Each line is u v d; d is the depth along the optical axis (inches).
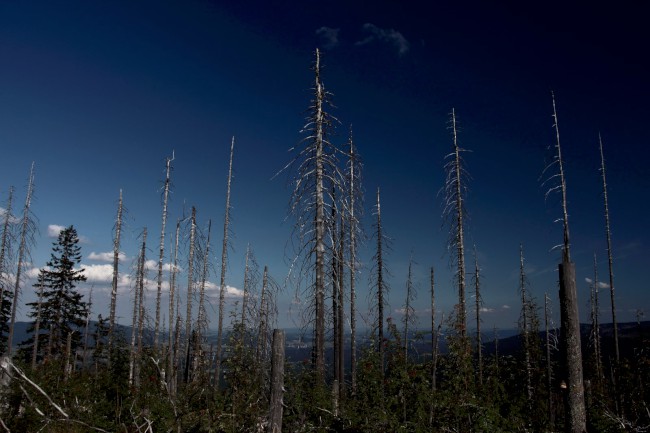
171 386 379.2
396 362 429.1
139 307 1127.0
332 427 431.5
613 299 1114.7
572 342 243.3
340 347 709.3
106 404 445.7
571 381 242.7
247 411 393.1
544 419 516.7
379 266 1013.8
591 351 1261.1
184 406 378.9
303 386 454.9
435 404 406.6
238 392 410.0
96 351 673.6
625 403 616.4
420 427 392.5
